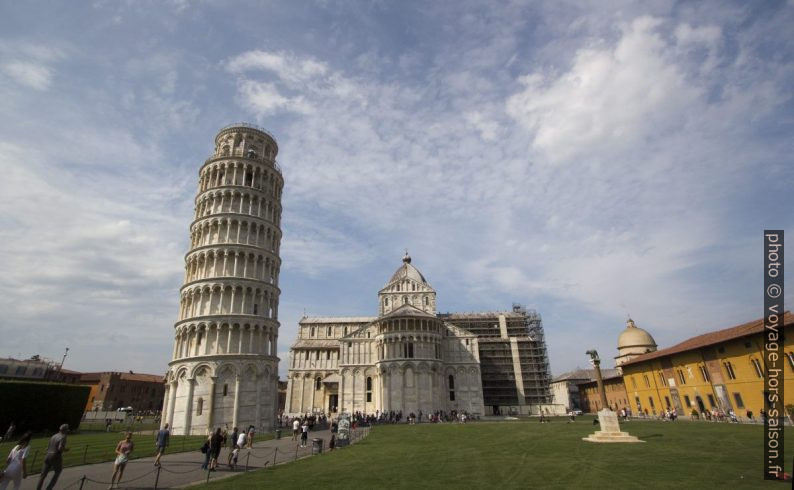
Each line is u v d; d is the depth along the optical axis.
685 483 20.33
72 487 21.59
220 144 75.00
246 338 60.72
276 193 74.62
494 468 26.17
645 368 79.06
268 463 30.47
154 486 22.22
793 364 47.56
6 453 32.72
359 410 91.12
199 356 57.53
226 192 67.62
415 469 26.47
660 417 70.12
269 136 77.31
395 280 110.81
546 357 121.12
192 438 49.22
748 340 54.19
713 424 50.78
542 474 23.75
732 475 21.78
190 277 64.81
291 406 106.56
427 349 89.38
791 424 45.59
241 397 57.06
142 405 121.31
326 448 40.53
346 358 95.56
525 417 90.44
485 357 111.00
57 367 111.44
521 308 126.75
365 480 23.09
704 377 62.72
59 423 51.84
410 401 84.88
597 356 43.16
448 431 54.84
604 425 39.47
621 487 20.00
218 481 23.38
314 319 121.94
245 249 64.50
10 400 47.78
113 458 31.00
